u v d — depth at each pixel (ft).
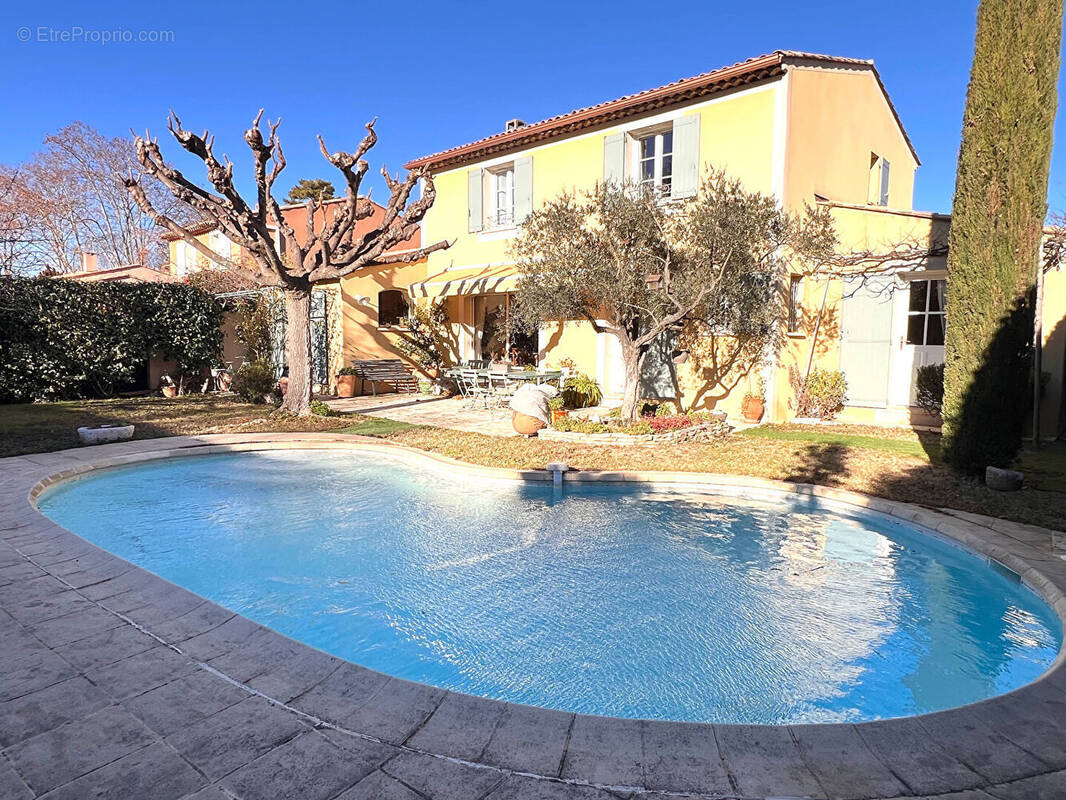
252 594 24.29
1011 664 19.06
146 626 17.58
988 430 33.14
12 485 33.73
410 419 59.72
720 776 11.36
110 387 76.13
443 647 20.36
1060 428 49.78
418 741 12.34
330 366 82.89
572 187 63.87
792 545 29.25
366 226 107.34
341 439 49.44
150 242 146.82
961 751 12.18
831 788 11.09
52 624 17.65
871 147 65.36
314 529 31.53
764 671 18.79
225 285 88.84
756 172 52.54
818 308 57.26
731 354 55.88
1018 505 30.19
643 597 23.99
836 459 40.75
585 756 11.93
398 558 27.86
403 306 88.28
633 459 41.98
